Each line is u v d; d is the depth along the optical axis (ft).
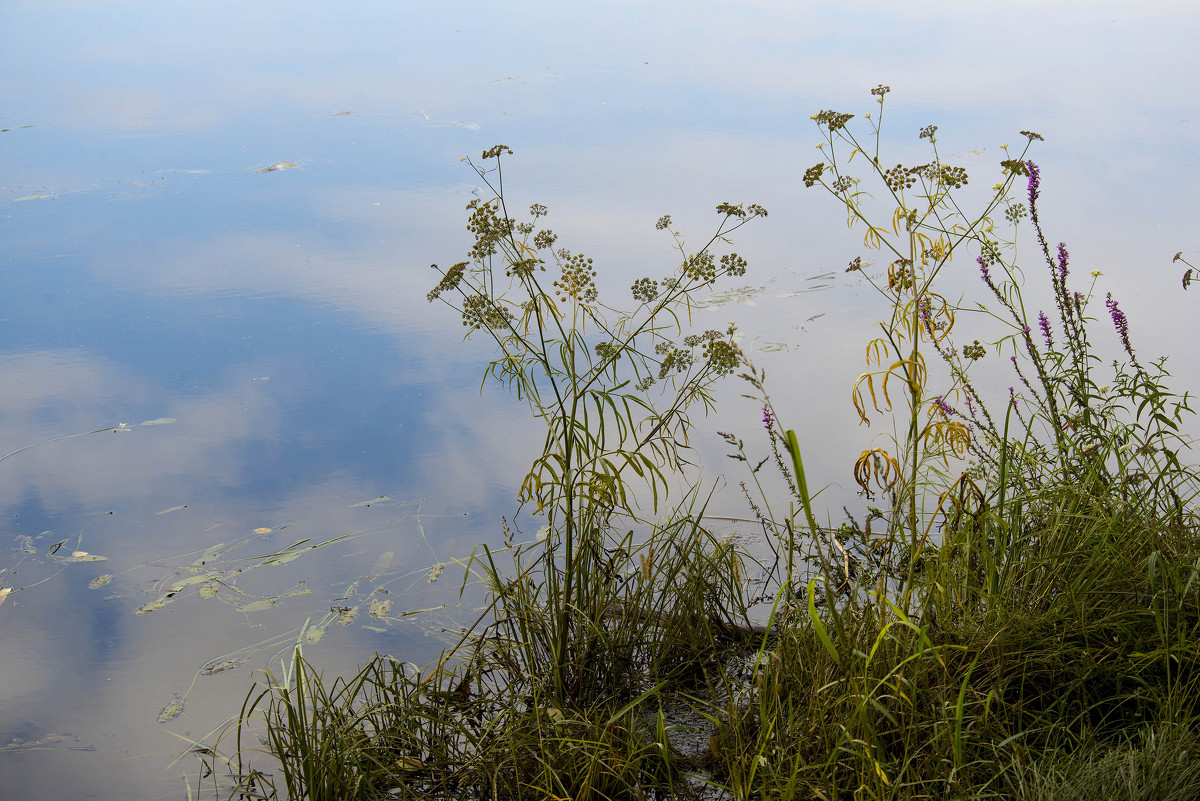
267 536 12.57
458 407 16.11
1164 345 16.19
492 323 9.46
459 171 29.14
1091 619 8.29
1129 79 37.96
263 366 17.83
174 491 13.84
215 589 11.48
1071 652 7.87
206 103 39.40
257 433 15.43
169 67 46.55
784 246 22.45
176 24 57.98
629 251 22.04
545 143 31.71
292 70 45.11
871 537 10.40
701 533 10.64
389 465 14.32
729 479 13.25
